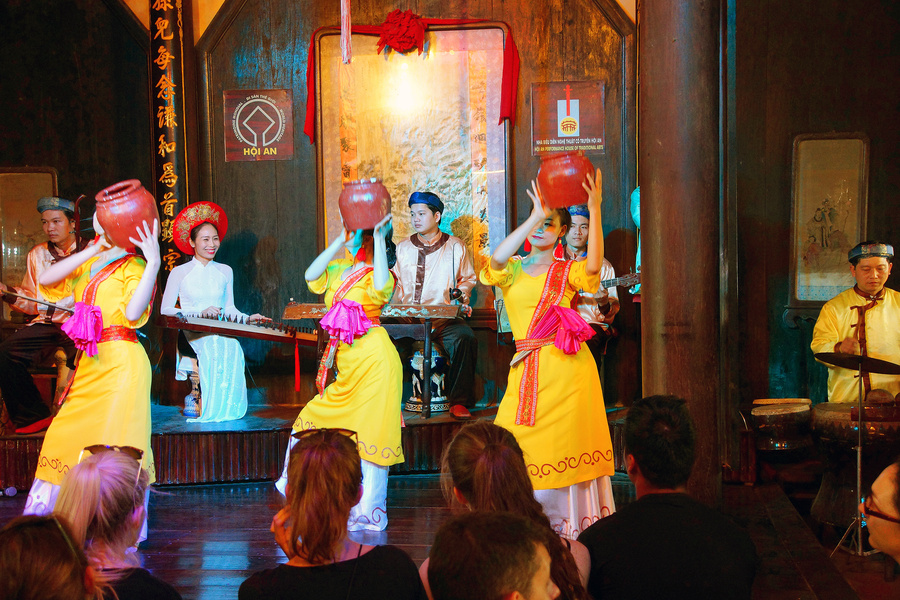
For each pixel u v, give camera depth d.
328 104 5.73
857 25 5.52
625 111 5.59
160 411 5.35
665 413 1.85
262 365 5.80
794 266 5.59
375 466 3.71
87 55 5.73
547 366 3.18
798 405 4.83
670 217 3.34
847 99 5.55
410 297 5.34
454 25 5.64
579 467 3.16
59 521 1.35
